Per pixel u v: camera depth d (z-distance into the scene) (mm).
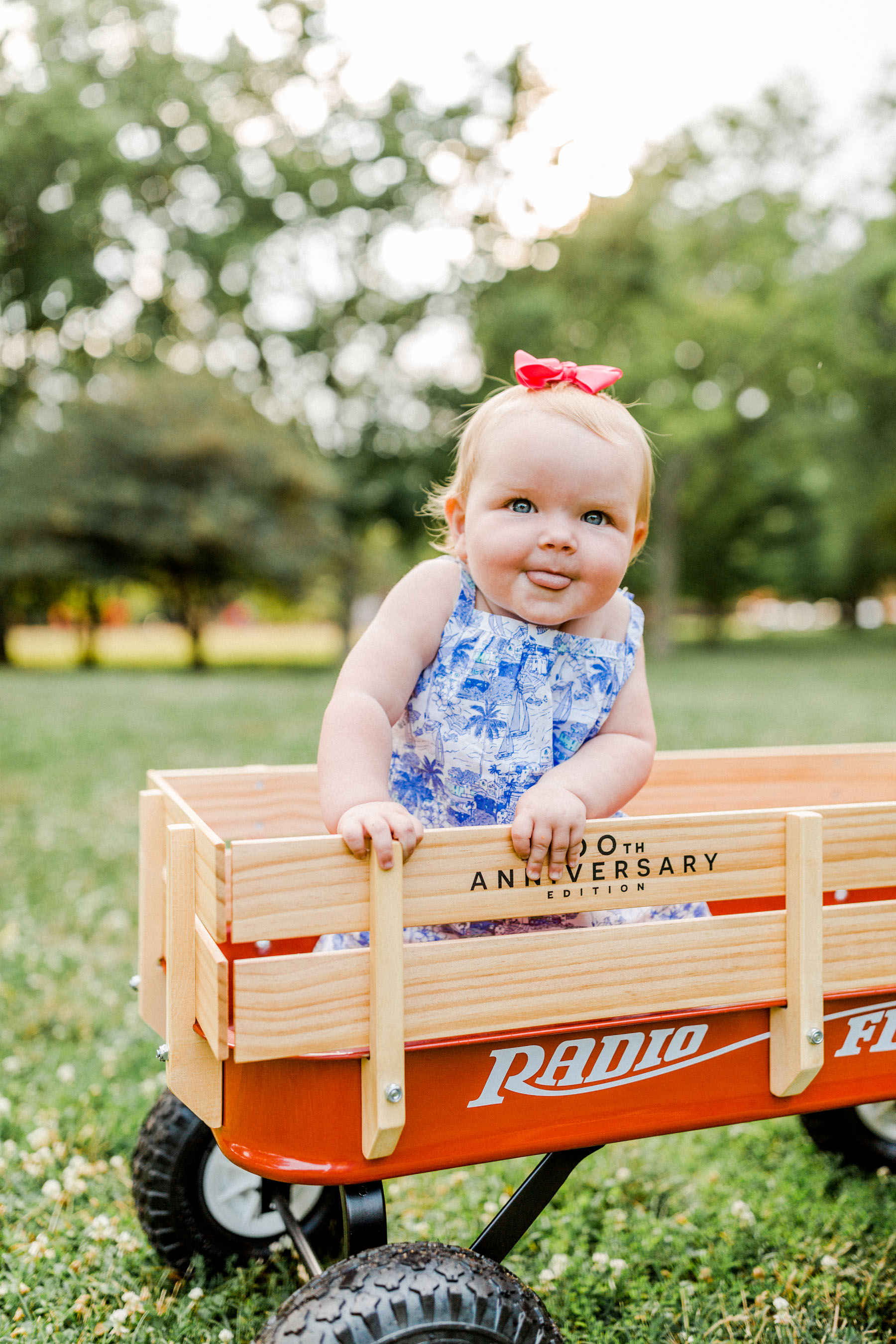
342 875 1520
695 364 26250
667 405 25297
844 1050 1863
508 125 22156
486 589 1920
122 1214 2496
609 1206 2621
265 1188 2197
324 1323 1405
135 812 6781
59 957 4121
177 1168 2219
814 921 1746
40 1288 2203
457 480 2033
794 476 35719
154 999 2090
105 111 21391
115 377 23922
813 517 39219
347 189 24656
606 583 1886
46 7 21734
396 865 1517
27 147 21234
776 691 16562
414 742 2002
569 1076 1678
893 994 1869
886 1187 2674
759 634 47938
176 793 2092
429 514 2445
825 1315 2182
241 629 60406
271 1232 2348
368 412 27297
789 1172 2730
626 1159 2824
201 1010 1631
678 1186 2705
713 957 1722
